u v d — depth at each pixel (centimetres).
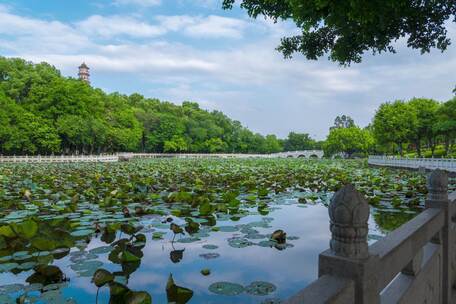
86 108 4519
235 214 559
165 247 370
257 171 1695
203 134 7375
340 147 6938
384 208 621
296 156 7938
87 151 5041
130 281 279
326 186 952
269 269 310
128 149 6266
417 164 2334
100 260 323
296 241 400
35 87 4100
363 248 140
